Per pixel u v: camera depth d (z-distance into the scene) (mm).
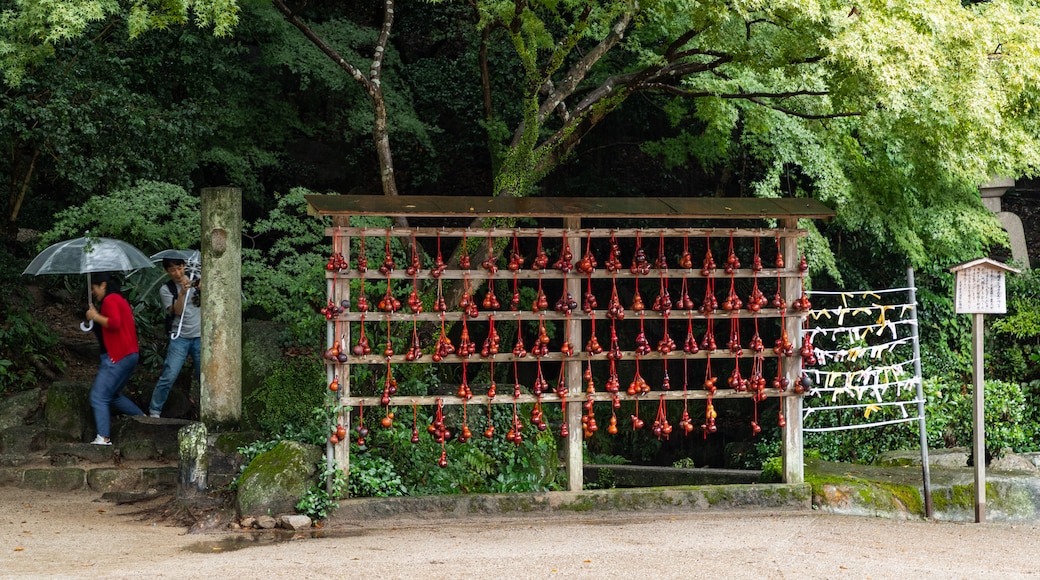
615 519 7516
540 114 10328
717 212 7797
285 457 7371
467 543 6551
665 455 14922
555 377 15305
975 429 7805
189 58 12969
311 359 8859
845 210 11523
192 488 7668
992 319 12805
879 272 13547
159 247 11281
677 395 7902
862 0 8523
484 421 8844
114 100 11383
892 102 8469
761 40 9828
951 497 7855
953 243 12086
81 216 10203
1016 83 8773
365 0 16984
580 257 7781
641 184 16812
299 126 15180
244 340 9422
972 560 6258
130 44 12617
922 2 8492
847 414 10555
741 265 14945
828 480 8008
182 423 9297
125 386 10406
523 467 8414
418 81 15633
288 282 9102
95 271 9258
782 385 7965
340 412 7387
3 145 11469
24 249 12695
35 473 8484
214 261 8125
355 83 14484
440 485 7840
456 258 9969
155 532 7004
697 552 6219
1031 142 9711
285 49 13828
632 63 13812
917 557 6277
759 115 11148
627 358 7836
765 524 7270
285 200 9547
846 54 8188
